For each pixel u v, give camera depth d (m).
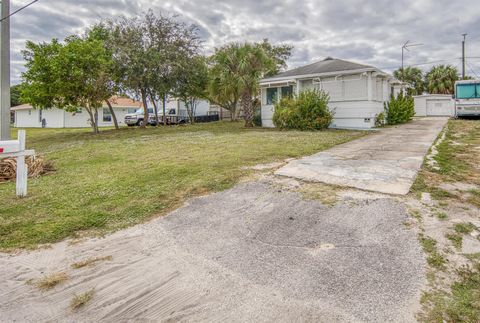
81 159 9.36
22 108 34.81
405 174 5.42
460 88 18.28
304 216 3.99
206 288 2.68
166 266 3.06
